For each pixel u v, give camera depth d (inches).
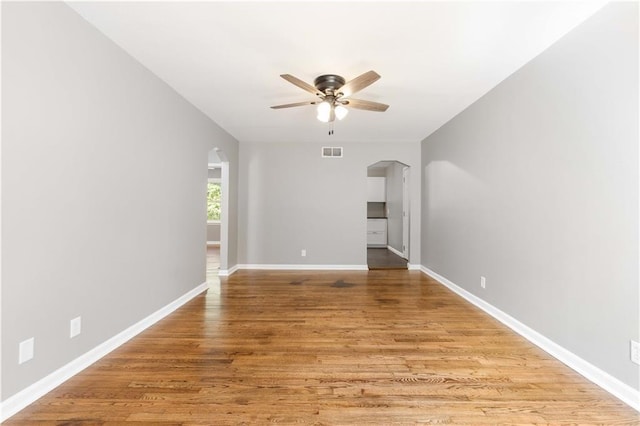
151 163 119.3
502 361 92.7
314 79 123.1
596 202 81.8
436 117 174.6
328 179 238.1
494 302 131.9
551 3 78.9
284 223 238.5
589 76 83.9
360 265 237.1
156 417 66.9
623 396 74.0
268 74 120.4
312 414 68.4
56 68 77.7
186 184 148.6
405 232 282.7
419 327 119.6
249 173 237.9
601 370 80.2
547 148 100.1
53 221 77.2
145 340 106.0
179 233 142.1
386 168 371.6
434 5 80.5
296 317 130.0
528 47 100.0
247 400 73.1
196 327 118.1
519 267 114.7
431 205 212.1
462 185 162.9
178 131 140.2
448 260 181.9
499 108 128.0
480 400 73.6
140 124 112.2
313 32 92.6
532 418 67.4
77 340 84.8
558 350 94.7
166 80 126.3
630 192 73.0
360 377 83.4
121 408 69.7
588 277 84.4
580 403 72.6
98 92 91.8
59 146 78.7
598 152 81.2
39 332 73.7
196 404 71.4
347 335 111.5
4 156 65.7
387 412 69.2
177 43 98.9
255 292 169.8
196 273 160.7
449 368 88.4
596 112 81.7
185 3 79.7
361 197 238.1
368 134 215.0
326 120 119.4
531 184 108.1
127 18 86.1
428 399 73.9
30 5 70.9
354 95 141.8
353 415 68.1
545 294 100.9
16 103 68.0
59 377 78.8
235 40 97.1
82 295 86.4
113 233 98.7
